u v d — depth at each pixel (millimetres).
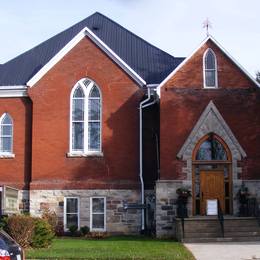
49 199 32688
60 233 32062
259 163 31156
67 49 33688
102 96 33281
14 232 24500
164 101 31422
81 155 32906
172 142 31125
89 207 32469
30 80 33500
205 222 28609
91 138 33250
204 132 31234
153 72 34344
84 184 32594
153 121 33188
